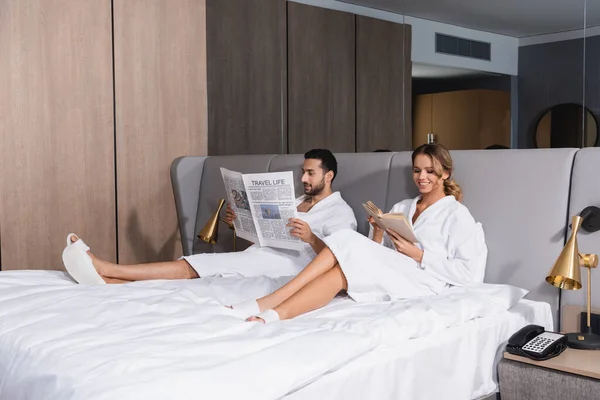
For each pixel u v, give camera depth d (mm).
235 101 4422
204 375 1537
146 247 4230
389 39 3781
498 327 2336
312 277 2422
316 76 4121
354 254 2441
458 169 2838
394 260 2523
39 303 2145
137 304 2051
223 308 2107
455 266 2564
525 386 2123
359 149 3945
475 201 2760
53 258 3852
